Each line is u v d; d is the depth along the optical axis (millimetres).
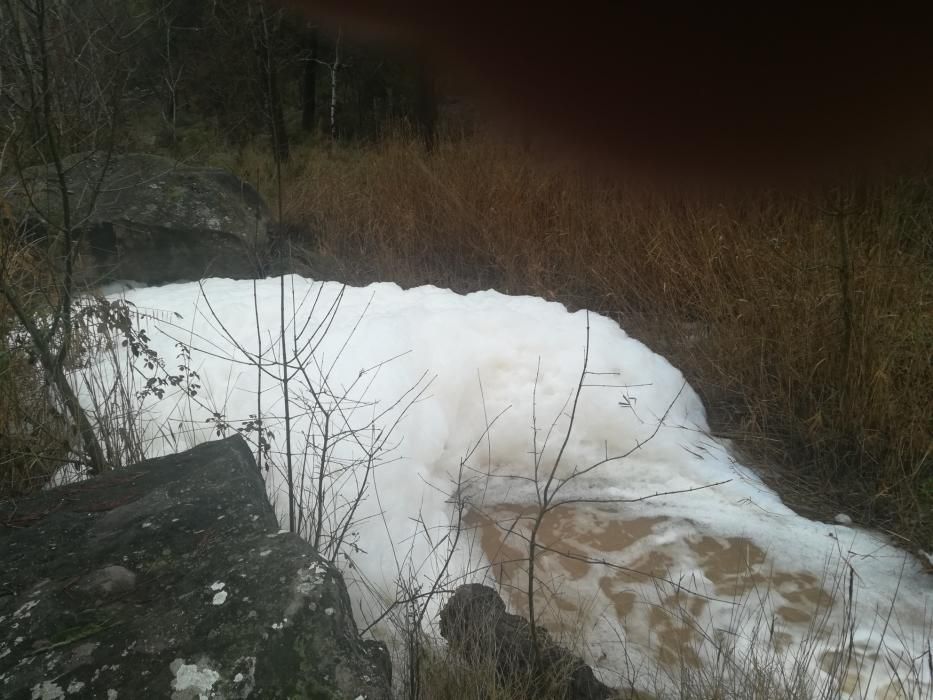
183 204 5402
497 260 5352
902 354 3686
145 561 2127
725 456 3707
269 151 8984
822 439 3635
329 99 12328
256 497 2441
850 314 3684
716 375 4234
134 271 5164
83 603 1971
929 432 3477
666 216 4797
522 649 2404
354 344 3611
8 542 2250
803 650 2543
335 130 10875
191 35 8312
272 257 5793
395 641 2469
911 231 4359
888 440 3572
